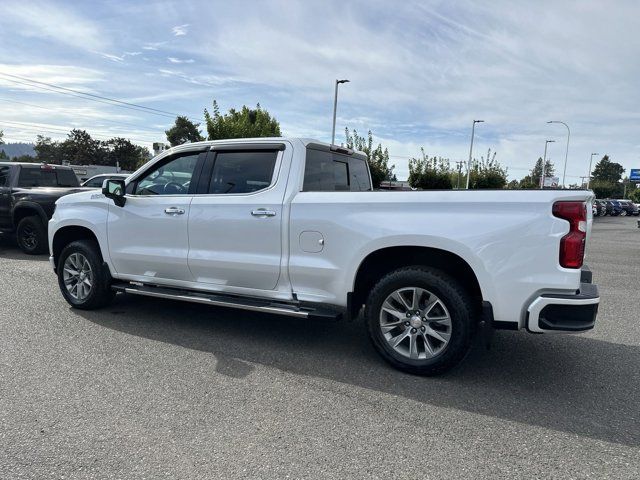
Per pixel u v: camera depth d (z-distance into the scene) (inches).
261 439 115.7
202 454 108.7
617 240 723.4
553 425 125.5
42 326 197.8
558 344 190.2
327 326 208.2
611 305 261.4
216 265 183.2
